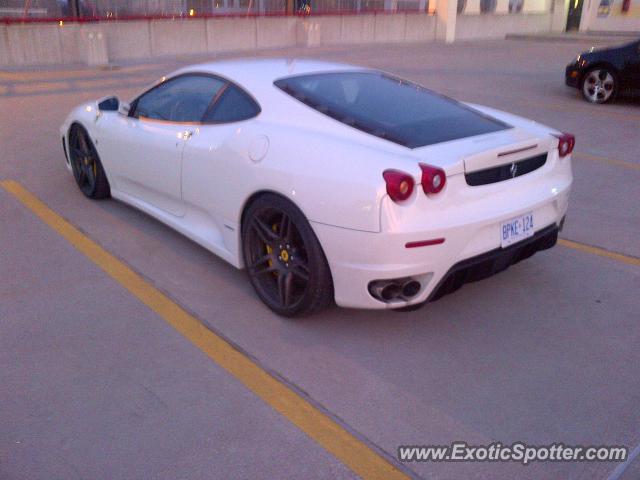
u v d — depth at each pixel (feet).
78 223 16.19
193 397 9.51
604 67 34.58
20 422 8.87
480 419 9.20
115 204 17.62
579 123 30.01
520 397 9.71
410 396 9.68
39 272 13.43
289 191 10.54
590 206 18.48
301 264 10.91
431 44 76.02
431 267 9.92
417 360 10.63
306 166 10.42
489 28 87.97
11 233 15.47
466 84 41.65
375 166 9.76
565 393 9.83
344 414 9.23
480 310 12.35
